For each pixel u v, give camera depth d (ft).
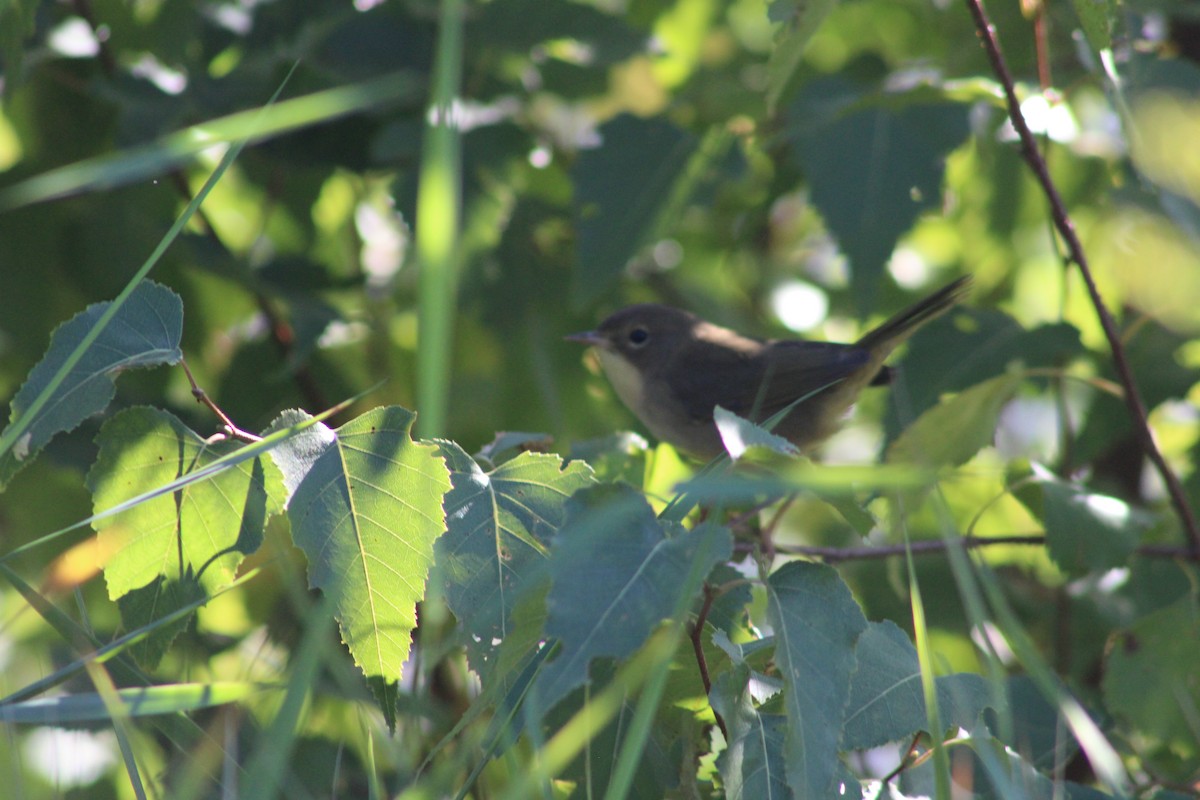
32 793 15.64
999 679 10.89
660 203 25.14
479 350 31.09
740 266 38.09
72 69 27.09
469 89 26.20
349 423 12.66
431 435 10.12
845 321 38.22
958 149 25.44
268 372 27.91
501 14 25.86
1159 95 21.65
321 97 13.28
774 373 33.40
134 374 26.63
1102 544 19.95
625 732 13.55
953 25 32.42
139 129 24.35
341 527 12.26
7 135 30.45
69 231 25.53
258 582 24.88
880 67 30.37
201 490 12.53
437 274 10.47
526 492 13.29
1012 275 33.76
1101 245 28.12
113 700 10.48
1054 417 31.32
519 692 12.22
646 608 10.52
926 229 38.22
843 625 11.55
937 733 10.81
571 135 31.78
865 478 10.17
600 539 10.92
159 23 27.43
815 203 24.98
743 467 11.96
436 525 12.25
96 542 12.99
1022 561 26.61
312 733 18.22
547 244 28.76
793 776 10.75
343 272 31.30
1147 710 18.83
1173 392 25.53
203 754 12.72
